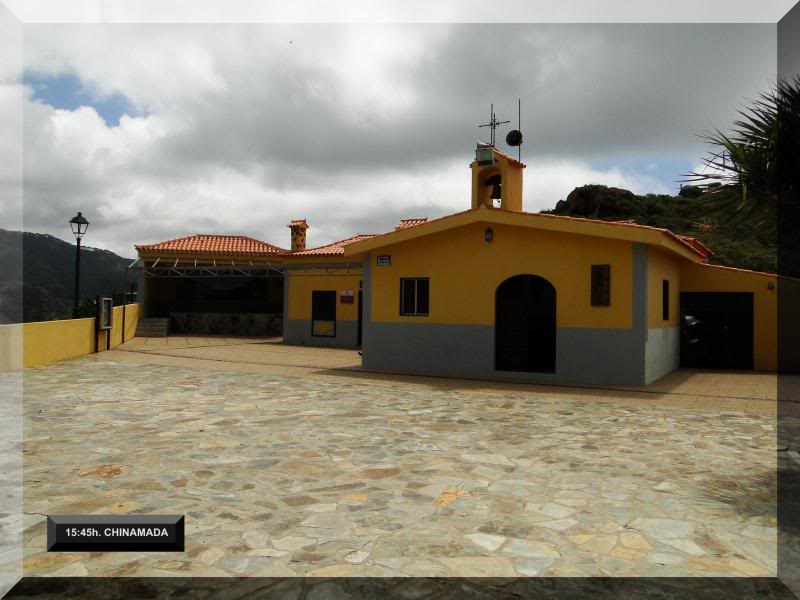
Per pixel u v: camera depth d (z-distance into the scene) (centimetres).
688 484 544
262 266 2455
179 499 491
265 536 417
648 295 1208
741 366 1560
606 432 764
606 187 4625
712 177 622
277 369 1430
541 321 1574
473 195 1611
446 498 502
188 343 2248
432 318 1402
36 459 609
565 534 425
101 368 1410
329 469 584
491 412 898
